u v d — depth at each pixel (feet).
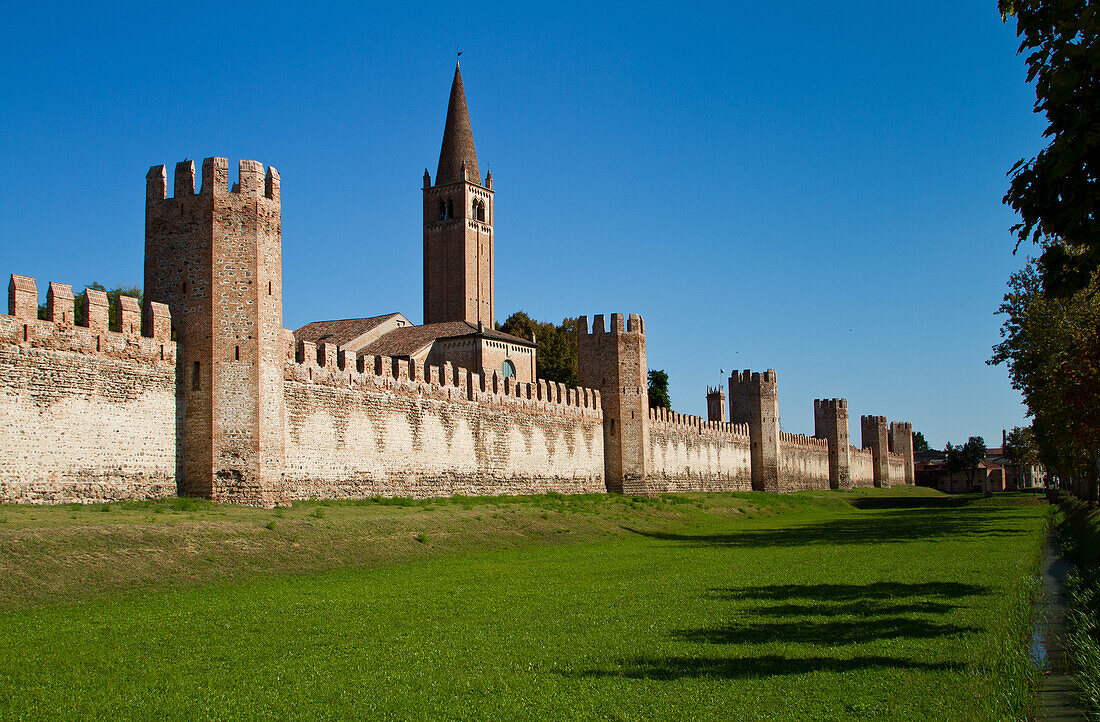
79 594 92.63
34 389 124.36
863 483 572.51
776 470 404.57
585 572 119.65
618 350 286.46
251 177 153.69
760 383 407.64
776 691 56.70
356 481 179.83
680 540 179.83
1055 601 96.48
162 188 153.17
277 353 155.22
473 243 476.54
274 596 96.58
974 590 98.02
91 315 133.80
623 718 51.72
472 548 147.54
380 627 78.69
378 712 53.21
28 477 123.03
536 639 73.31
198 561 108.78
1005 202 54.13
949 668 62.13
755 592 98.89
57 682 60.03
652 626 78.69
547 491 250.16
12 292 123.34
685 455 331.77
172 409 145.38
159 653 68.39
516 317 461.37
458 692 57.41
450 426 210.38
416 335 349.20
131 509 129.08
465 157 477.77
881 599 92.12
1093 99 51.21
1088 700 56.03
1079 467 231.50
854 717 51.34
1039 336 176.86
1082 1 49.16
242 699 55.88
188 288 149.59
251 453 148.36
